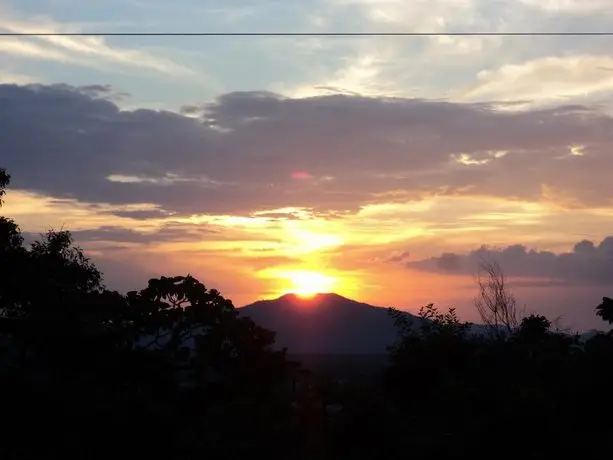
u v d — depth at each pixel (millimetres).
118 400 22609
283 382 26969
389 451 24328
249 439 25500
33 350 26547
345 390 26016
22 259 31812
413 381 29250
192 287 27484
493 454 22375
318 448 25516
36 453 21609
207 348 26719
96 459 21578
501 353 27297
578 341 29281
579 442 22391
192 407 25531
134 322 27438
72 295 30047
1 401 21531
